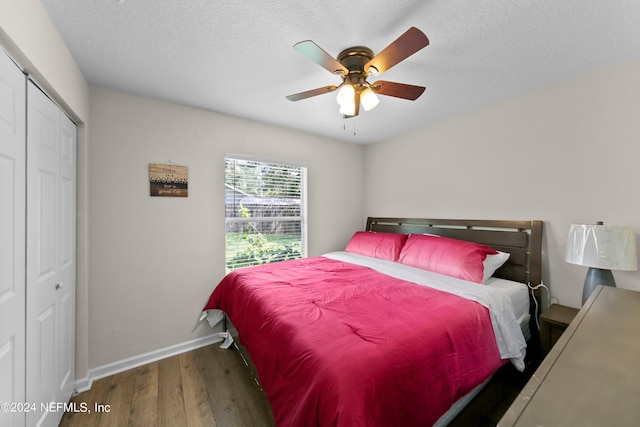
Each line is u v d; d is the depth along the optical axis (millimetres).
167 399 1704
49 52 1262
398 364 1027
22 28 1019
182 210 2326
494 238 2301
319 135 3264
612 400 511
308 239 3209
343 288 1825
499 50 1557
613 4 1198
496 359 1436
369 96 1562
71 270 1701
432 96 2188
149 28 1371
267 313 1489
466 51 1565
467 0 1188
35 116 1229
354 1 1202
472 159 2488
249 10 1256
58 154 1491
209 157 2463
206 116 2445
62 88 1426
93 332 1935
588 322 884
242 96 2170
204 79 1898
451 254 2174
